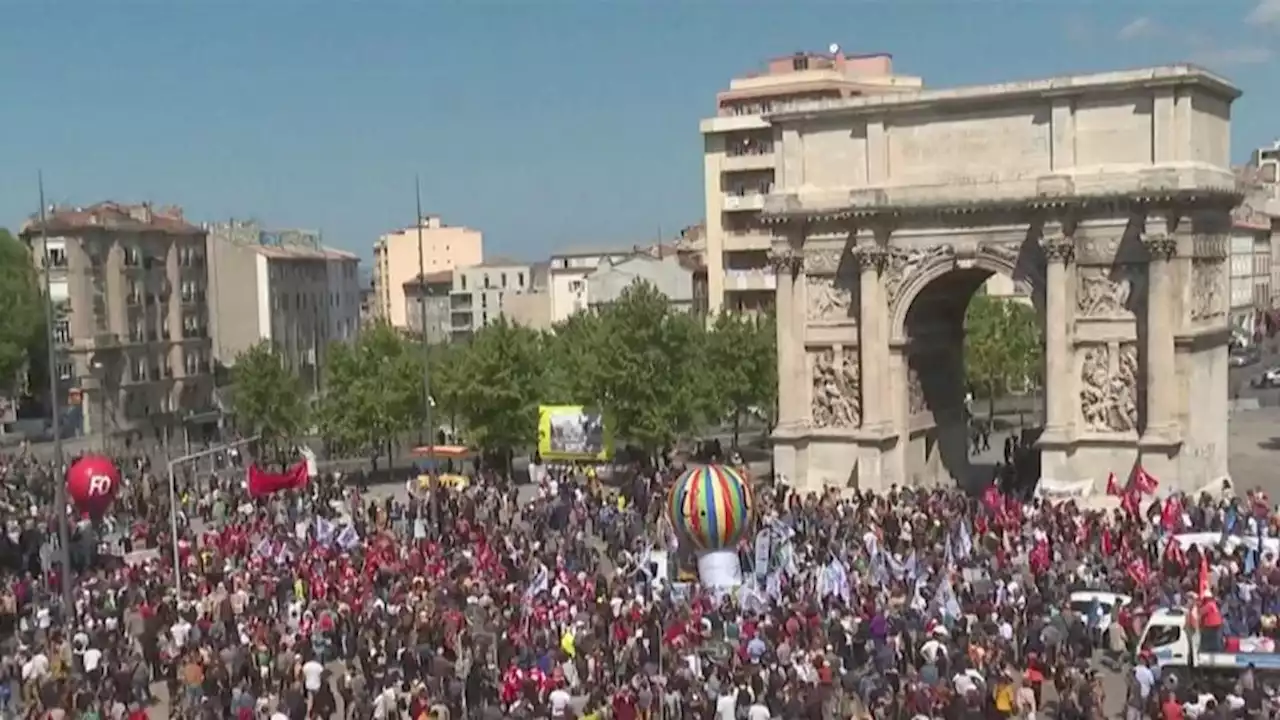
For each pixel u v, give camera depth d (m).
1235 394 153.88
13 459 119.38
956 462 92.00
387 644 47.97
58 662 48.22
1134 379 77.62
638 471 91.94
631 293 104.75
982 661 43.09
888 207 82.25
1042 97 78.81
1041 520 67.00
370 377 113.44
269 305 189.88
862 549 62.94
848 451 86.00
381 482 111.25
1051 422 78.62
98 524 75.06
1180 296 76.69
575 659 45.69
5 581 65.00
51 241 152.50
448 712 40.41
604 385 102.00
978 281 87.94
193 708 42.66
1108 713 44.47
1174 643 45.50
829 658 43.94
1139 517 66.94
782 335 87.50
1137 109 76.88
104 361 155.25
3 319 142.12
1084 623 50.12
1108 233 77.62
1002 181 80.00
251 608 54.56
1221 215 81.25
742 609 52.28
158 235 166.25
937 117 82.19
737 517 62.41
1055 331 78.31
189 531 77.44
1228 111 82.88
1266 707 39.28
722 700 39.34
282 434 123.94
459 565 60.03
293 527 75.50
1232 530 63.59
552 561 63.25
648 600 53.62
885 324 84.06
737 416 120.81
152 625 51.16
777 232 87.25
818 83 152.50
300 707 41.88
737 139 151.38
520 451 121.00
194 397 171.25
